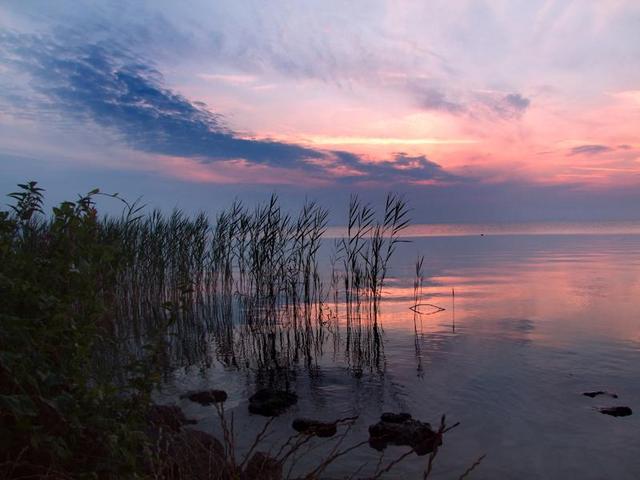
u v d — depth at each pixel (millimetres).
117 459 2742
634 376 7902
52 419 2711
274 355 10023
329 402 7129
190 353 10211
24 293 2756
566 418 6336
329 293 17859
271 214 13961
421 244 45875
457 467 5105
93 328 2947
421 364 8875
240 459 5164
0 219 2951
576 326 11359
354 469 5039
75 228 3035
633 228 96938
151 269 14508
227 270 15969
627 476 4926
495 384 7652
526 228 110812
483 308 13867
